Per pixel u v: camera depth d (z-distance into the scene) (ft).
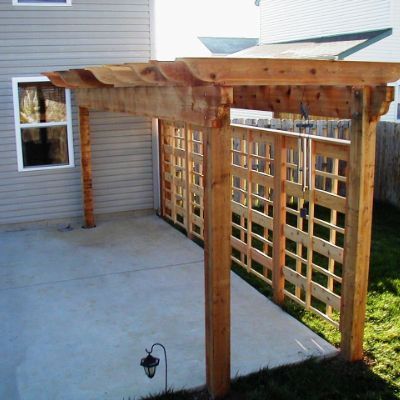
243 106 17.10
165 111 13.58
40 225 28.07
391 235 25.70
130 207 29.81
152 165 29.66
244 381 13.14
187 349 14.85
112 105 19.69
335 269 21.24
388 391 12.60
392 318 16.48
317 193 15.52
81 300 18.52
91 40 27.25
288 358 14.16
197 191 24.58
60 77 22.41
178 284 19.92
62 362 14.32
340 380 13.11
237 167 20.51
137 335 15.80
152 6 27.94
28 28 26.09
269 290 19.24
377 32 45.85
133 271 21.39
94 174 28.66
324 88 13.58
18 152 26.89
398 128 30.60
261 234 25.86
